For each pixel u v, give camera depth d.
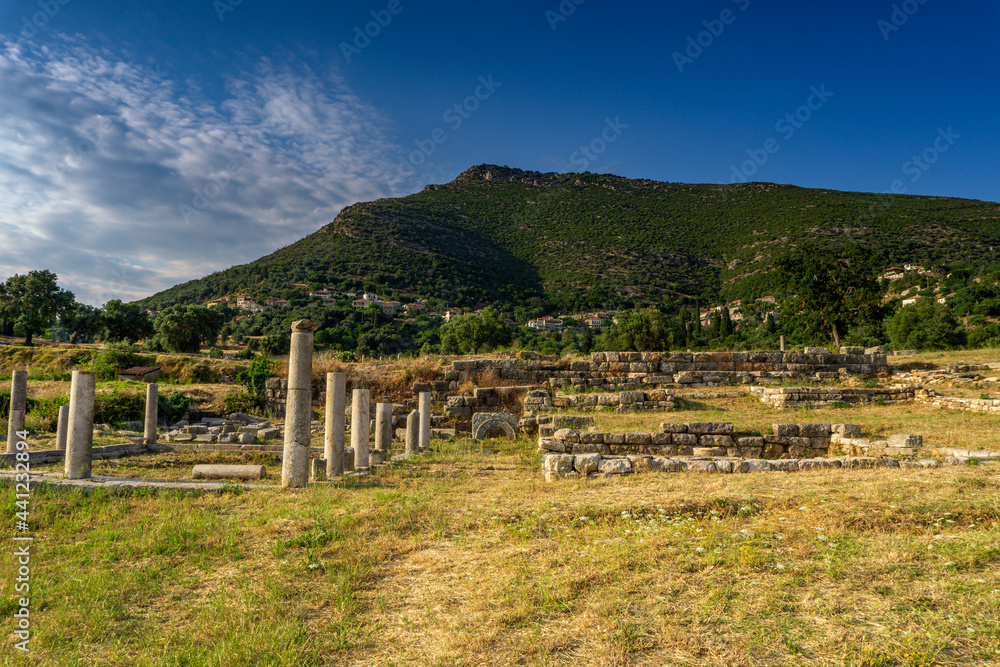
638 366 22.61
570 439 12.81
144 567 5.80
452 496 8.64
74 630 4.48
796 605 4.19
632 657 3.62
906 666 3.32
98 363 36.06
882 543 5.29
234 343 87.00
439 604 4.68
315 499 8.45
